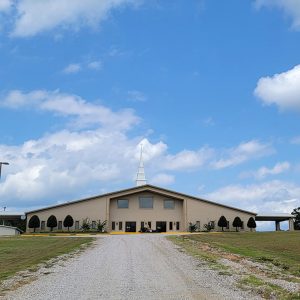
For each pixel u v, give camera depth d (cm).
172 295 1312
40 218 6812
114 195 6975
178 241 3656
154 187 7006
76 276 1730
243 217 7081
